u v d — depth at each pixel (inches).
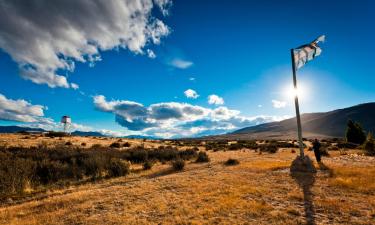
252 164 737.6
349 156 861.8
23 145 1397.6
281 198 359.9
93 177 679.7
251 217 288.4
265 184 451.5
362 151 1108.5
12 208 393.4
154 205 350.9
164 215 310.8
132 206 354.0
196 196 389.1
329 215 283.9
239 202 343.9
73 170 690.8
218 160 964.0
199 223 274.7
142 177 669.3
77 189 541.6
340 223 260.1
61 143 1574.8
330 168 573.3
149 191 441.1
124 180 630.5
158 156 1108.5
